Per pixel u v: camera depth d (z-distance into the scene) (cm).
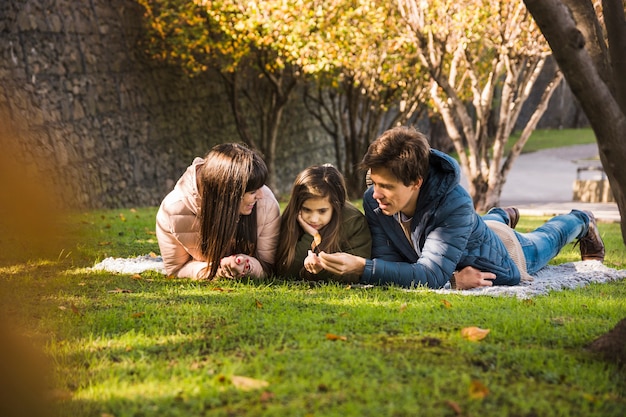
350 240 553
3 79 1222
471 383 305
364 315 427
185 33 1764
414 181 497
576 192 2052
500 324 413
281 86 2111
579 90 347
